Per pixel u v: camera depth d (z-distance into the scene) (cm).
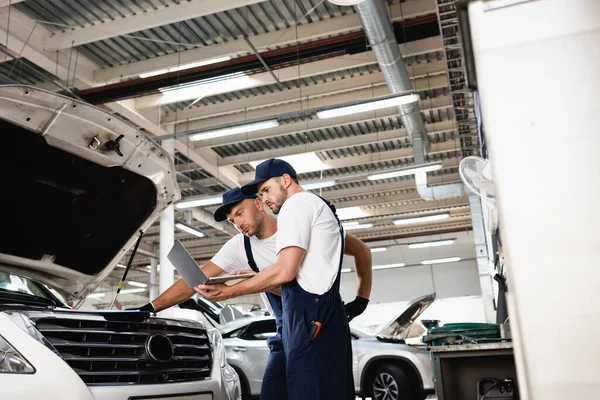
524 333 102
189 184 1362
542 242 104
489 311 1170
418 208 1756
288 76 983
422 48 942
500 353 309
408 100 862
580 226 103
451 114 1216
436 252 2066
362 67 1035
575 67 110
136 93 954
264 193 246
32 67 922
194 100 1123
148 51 945
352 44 865
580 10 112
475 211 1249
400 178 1572
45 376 198
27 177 297
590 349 99
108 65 980
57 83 944
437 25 838
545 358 100
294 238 214
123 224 338
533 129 109
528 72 111
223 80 910
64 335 229
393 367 704
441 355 317
